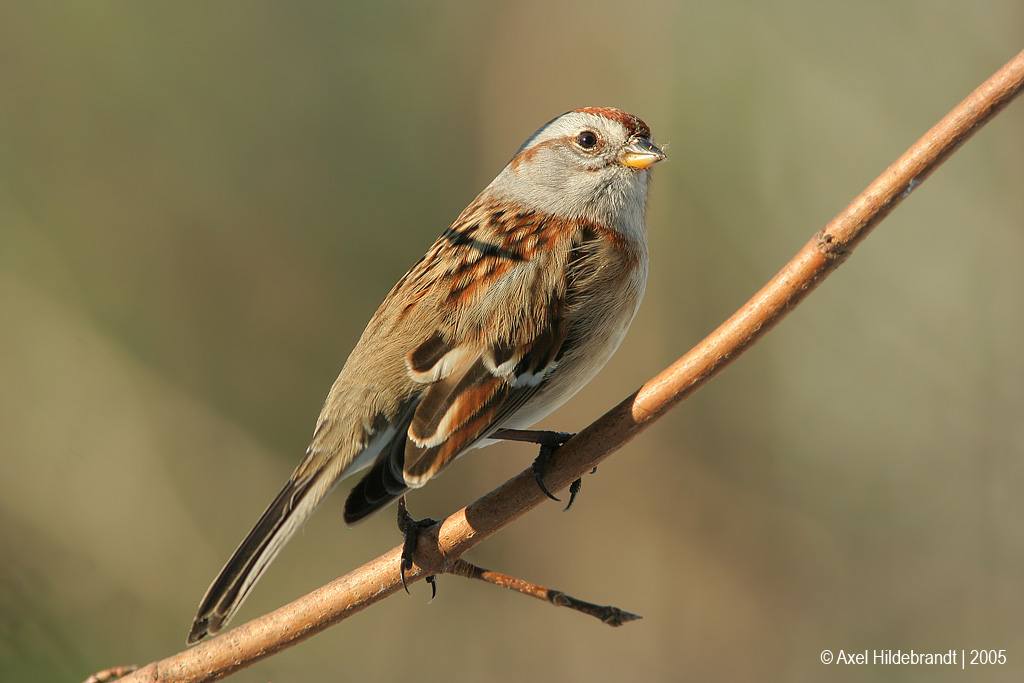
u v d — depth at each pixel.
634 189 6.59
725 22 14.12
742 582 12.67
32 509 12.04
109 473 12.55
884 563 12.23
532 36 14.67
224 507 12.66
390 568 5.15
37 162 14.01
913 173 4.37
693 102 14.13
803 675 11.88
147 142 14.48
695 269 13.85
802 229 13.79
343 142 14.98
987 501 12.05
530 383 5.82
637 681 12.05
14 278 13.50
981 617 11.65
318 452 5.85
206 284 14.19
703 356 4.81
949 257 12.85
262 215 14.58
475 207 6.87
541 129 6.89
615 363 13.72
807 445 13.29
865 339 13.18
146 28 14.59
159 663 5.08
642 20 14.31
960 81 13.29
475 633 12.15
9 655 10.30
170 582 11.67
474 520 5.09
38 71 14.19
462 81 15.07
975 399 12.45
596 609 4.89
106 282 13.84
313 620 5.09
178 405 13.43
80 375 13.16
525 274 5.96
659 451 13.19
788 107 13.98
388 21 15.21
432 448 5.54
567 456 5.02
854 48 13.78
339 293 14.49
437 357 5.75
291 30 15.09
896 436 12.92
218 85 14.74
